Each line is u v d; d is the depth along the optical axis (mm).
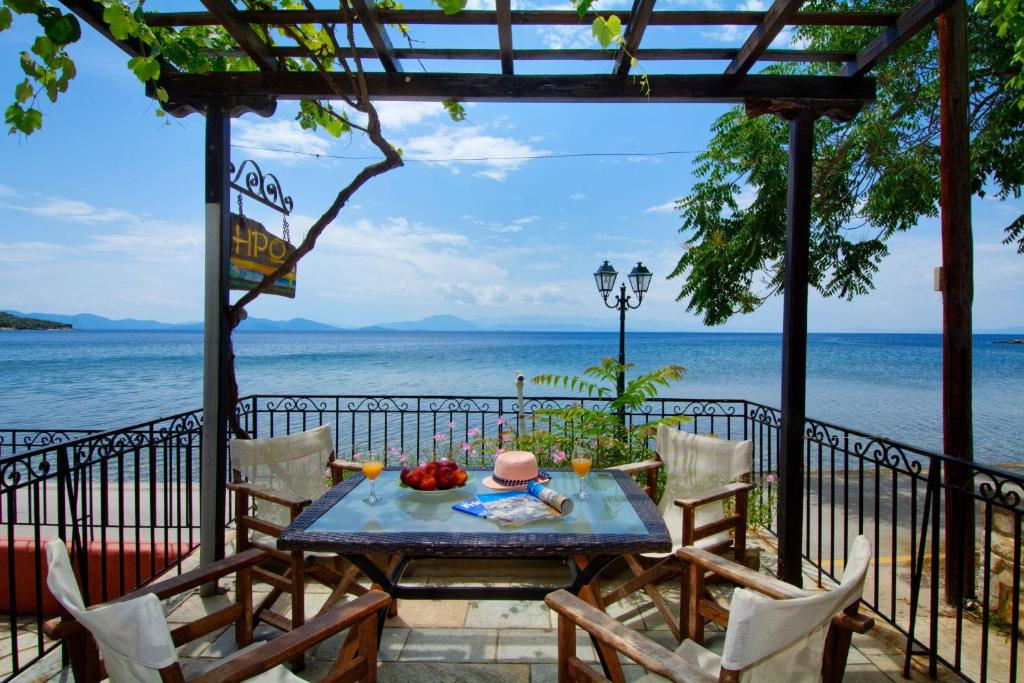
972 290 3367
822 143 6461
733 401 4352
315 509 2361
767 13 2475
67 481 2650
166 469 3355
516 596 2381
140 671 1254
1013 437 10453
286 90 2941
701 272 6988
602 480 2832
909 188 5965
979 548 3885
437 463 2639
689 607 2311
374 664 1736
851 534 4516
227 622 2094
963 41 3359
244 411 4441
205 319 3041
